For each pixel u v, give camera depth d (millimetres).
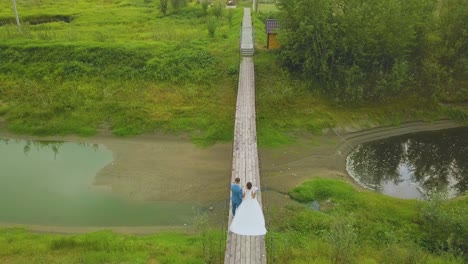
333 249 17625
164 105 33219
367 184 26406
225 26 48094
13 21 51406
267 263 16391
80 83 35719
